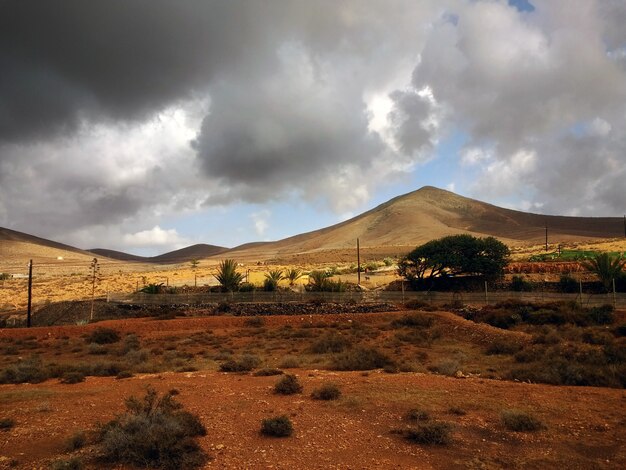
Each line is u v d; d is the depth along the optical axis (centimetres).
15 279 12700
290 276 7469
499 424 1148
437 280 6425
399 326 3594
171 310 5109
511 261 7144
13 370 1953
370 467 878
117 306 5444
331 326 3866
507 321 3559
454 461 921
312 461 901
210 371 2028
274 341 3250
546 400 1375
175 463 859
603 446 1006
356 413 1230
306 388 1539
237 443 992
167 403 1152
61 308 5834
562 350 2188
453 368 1922
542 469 891
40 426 1119
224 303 4959
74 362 2575
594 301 4091
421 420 1159
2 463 886
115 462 878
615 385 1606
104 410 1266
